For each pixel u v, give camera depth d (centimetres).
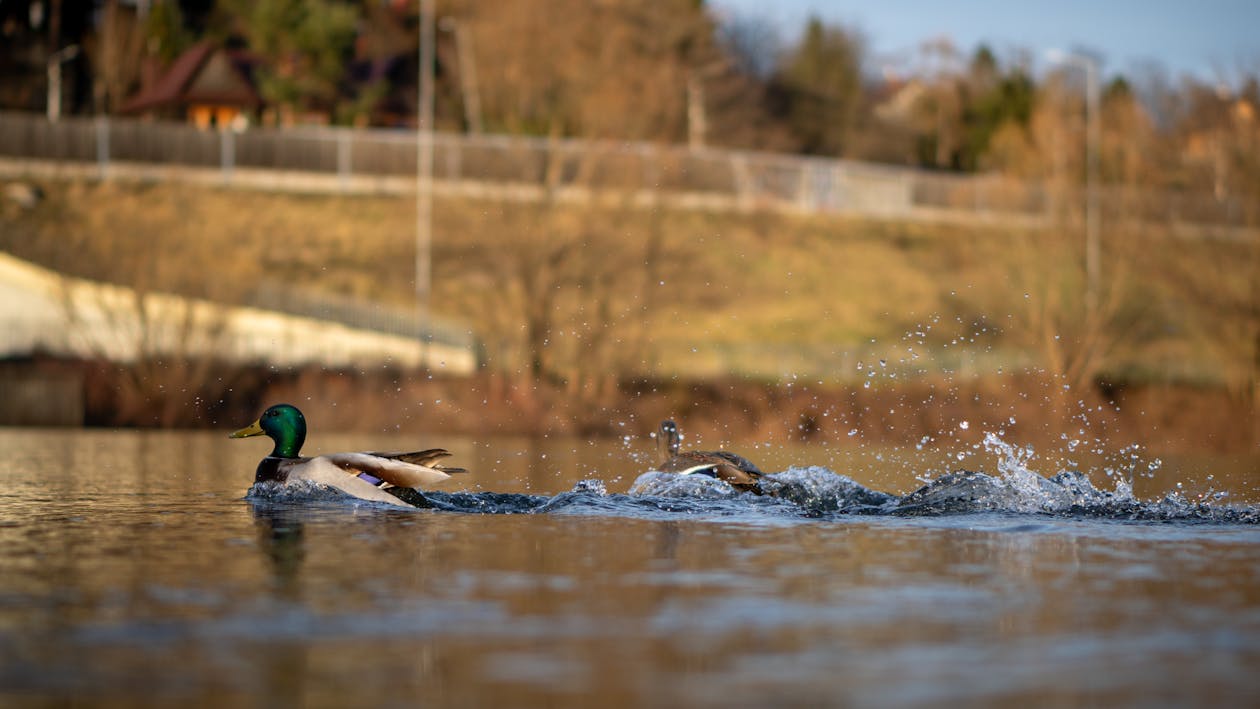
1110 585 1042
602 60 10400
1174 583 1054
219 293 6012
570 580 1054
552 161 7288
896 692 704
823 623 883
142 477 2369
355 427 5519
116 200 7656
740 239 10125
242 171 10281
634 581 1050
